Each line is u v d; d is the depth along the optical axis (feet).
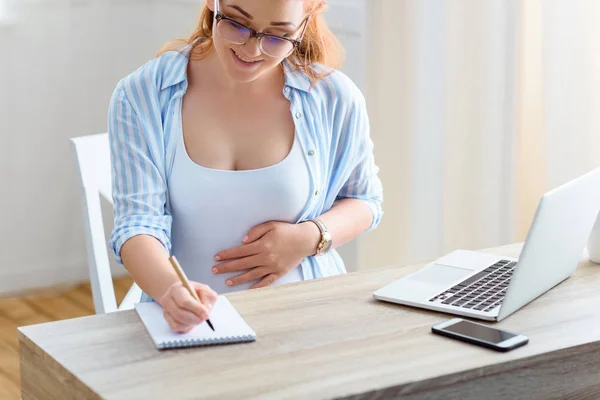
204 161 6.44
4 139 13.09
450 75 10.05
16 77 12.98
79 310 12.83
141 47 13.66
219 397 4.19
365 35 11.18
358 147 7.07
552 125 8.93
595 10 8.49
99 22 13.32
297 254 6.53
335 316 5.27
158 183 6.32
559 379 4.88
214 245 6.47
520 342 4.84
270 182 6.43
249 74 6.02
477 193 9.91
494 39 9.45
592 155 8.71
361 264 11.72
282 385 4.32
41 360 4.78
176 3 13.58
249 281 6.51
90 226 7.17
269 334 4.98
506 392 4.70
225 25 5.85
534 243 5.14
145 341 4.86
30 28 12.91
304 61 6.81
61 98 13.30
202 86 6.54
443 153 10.30
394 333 5.02
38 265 13.58
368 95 11.28
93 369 4.50
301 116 6.63
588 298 5.62
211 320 5.09
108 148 7.33
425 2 10.26
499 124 9.48
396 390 4.36
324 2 6.32
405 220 11.06
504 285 5.71
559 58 8.77
